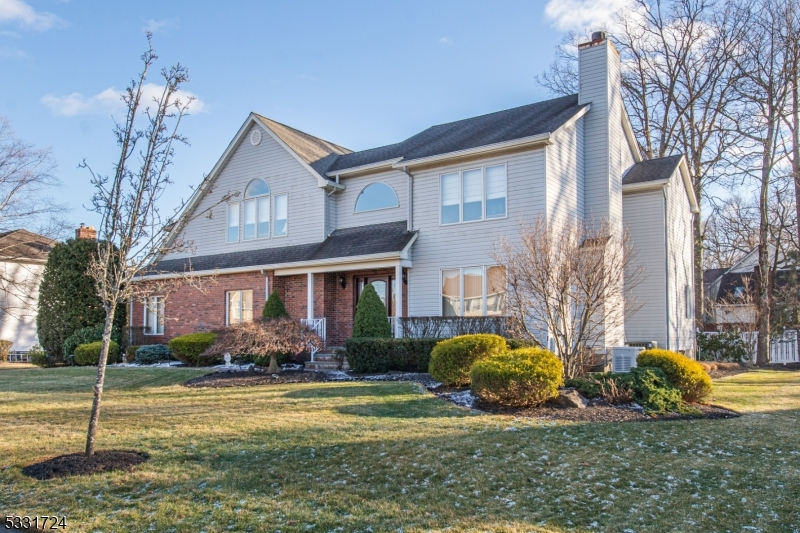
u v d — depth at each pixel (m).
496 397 10.20
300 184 20.80
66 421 9.81
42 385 14.55
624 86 29.12
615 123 19.09
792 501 5.88
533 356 10.37
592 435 8.23
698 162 27.16
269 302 18.83
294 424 8.98
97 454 7.48
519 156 16.36
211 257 22.64
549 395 10.15
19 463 7.36
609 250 12.23
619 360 15.85
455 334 15.59
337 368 16.70
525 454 7.27
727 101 26.27
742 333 24.83
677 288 20.55
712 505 5.76
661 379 10.66
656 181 19.27
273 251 20.95
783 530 5.20
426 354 14.80
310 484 6.41
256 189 22.03
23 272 31.64
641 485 6.30
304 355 18.14
